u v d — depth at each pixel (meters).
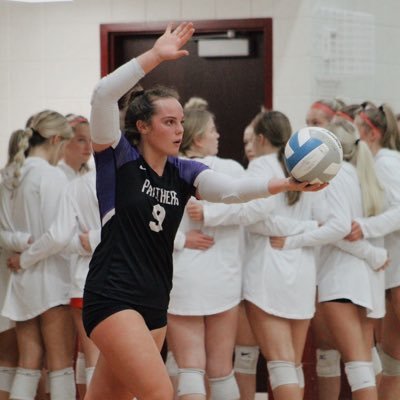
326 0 15.71
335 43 15.77
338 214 10.53
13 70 16.78
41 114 10.99
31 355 10.94
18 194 10.86
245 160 16.17
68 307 10.85
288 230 10.44
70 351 10.93
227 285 10.18
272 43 15.73
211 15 15.94
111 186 7.16
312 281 10.61
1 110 16.86
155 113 7.23
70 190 10.27
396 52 16.34
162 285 7.31
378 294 11.03
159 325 7.36
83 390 11.40
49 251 10.32
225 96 16.23
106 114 6.92
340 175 10.73
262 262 10.48
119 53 16.56
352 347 10.82
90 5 16.41
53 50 16.61
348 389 13.05
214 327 10.23
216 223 10.04
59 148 11.05
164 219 7.24
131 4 16.23
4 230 10.95
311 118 12.53
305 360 12.68
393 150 11.76
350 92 15.98
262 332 10.48
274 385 10.41
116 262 7.10
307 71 15.62
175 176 7.43
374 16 16.11
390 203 11.20
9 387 11.36
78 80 16.53
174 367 11.22
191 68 16.36
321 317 11.49
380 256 10.93
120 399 7.45
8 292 10.91
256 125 10.59
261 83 16.08
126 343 6.88
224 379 10.20
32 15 16.64
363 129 11.84
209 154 10.21
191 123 10.11
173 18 16.08
